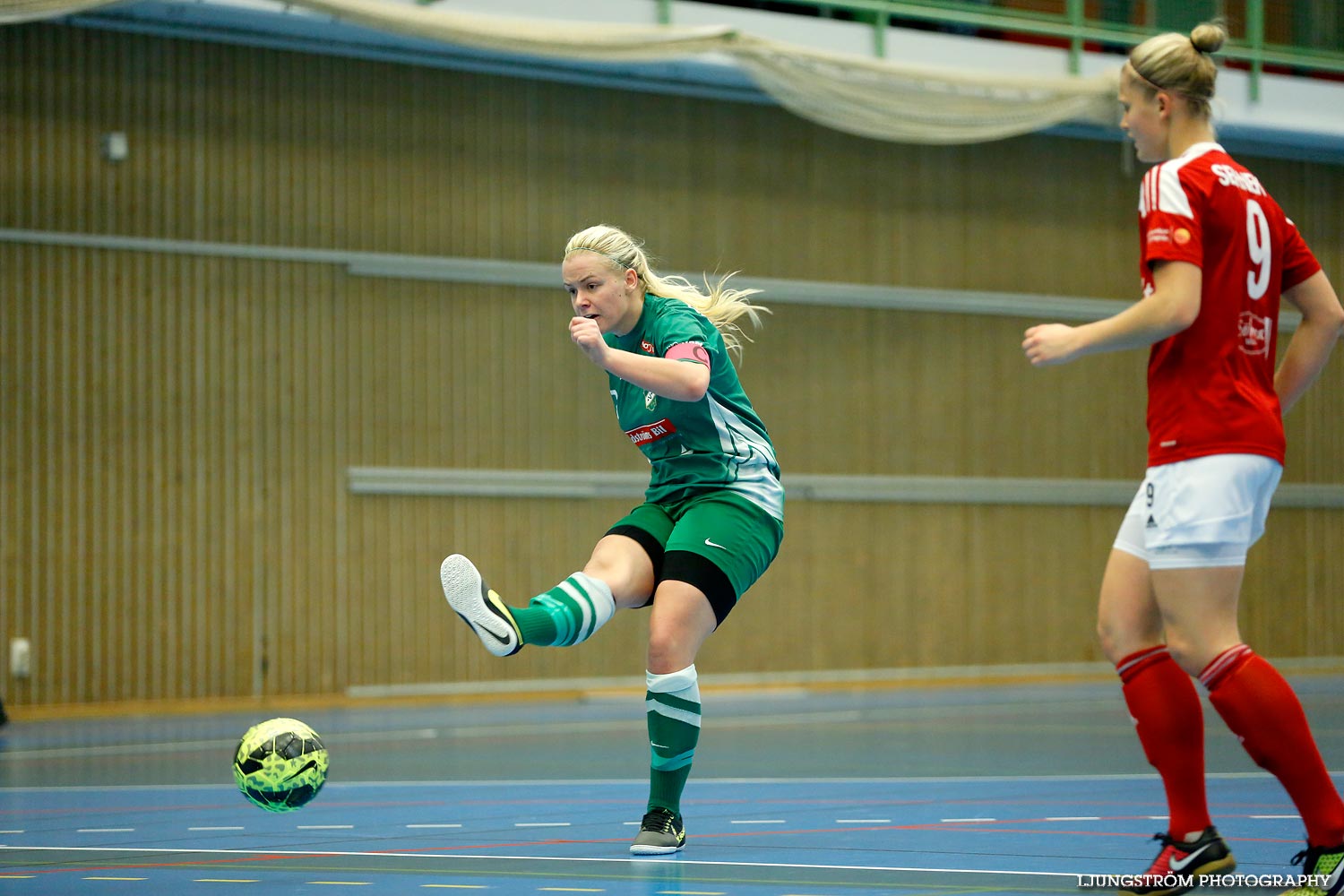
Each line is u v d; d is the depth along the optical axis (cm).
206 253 3472
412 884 975
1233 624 855
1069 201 4462
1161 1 4262
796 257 4122
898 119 3653
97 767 2078
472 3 3334
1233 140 4469
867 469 4191
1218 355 856
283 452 3541
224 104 3500
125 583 3372
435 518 3697
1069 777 1795
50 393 3322
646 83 3897
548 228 3841
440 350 3712
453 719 3041
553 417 3838
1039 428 4409
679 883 970
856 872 1012
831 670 4119
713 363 1124
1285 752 826
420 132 3703
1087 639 4441
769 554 1147
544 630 1035
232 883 988
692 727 1120
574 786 1738
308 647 3544
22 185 3306
